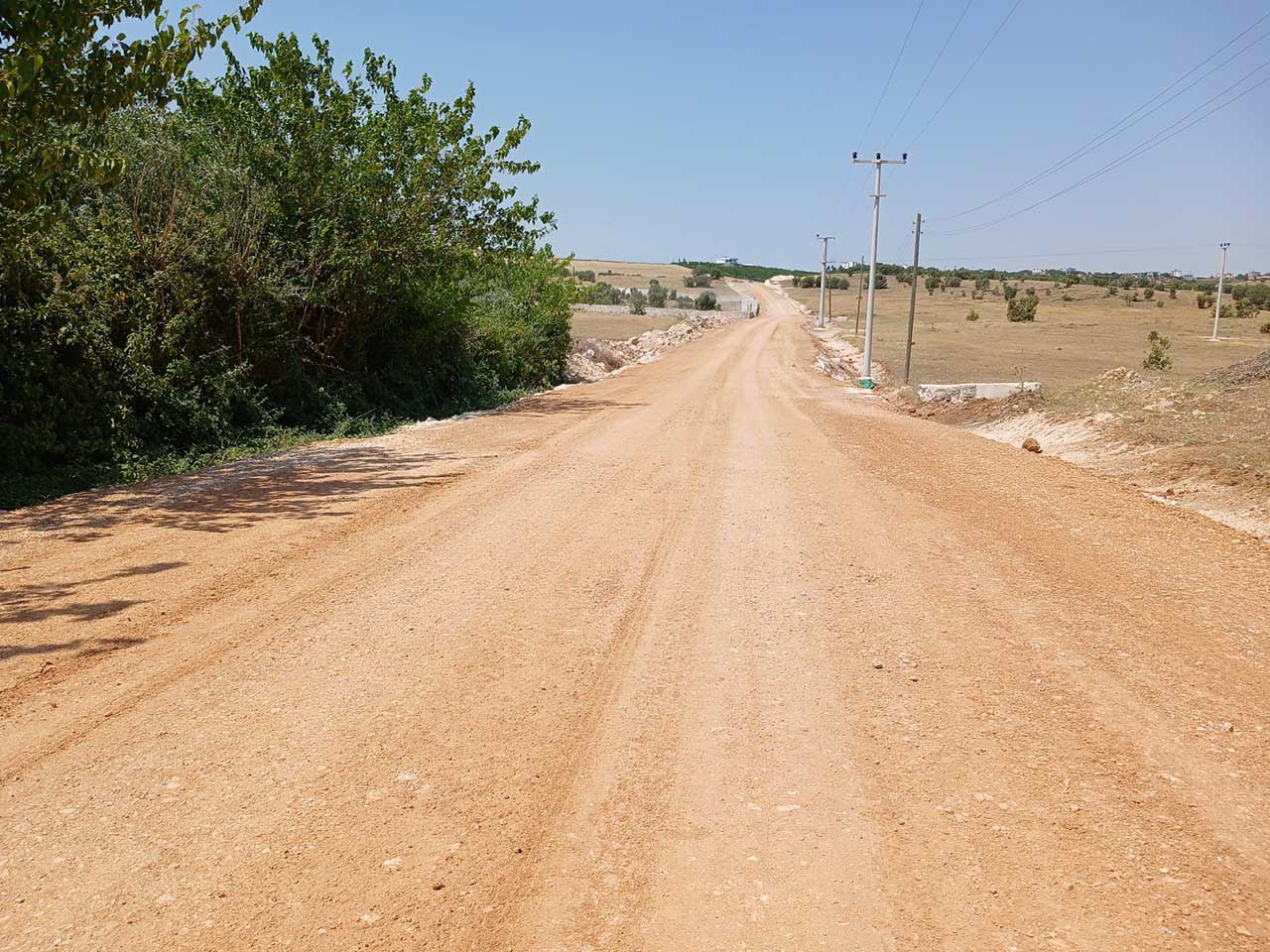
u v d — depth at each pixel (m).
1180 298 134.12
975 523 9.47
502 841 3.71
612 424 18.00
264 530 8.62
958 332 82.50
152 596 6.62
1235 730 4.71
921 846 3.67
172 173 16.27
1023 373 44.12
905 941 3.11
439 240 21.78
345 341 20.98
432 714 4.83
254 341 17.16
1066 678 5.37
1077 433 18.58
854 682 5.30
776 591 7.00
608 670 5.45
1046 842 3.69
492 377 28.72
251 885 3.39
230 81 18.88
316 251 18.67
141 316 14.98
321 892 3.36
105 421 13.72
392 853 3.61
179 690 5.06
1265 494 11.92
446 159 21.36
